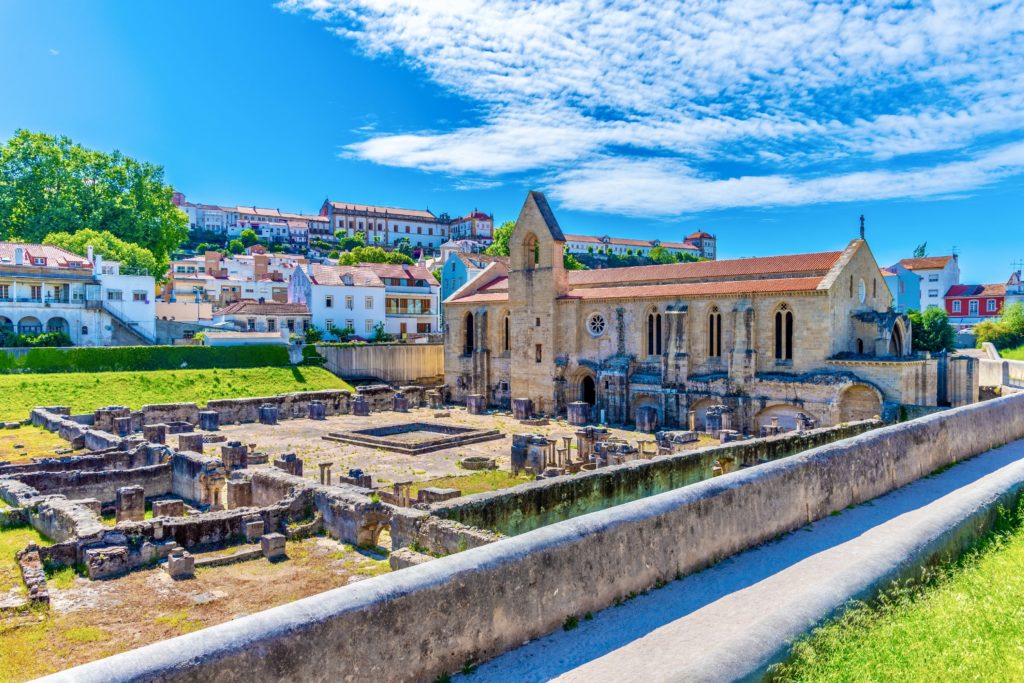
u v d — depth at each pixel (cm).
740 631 952
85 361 7119
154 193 11219
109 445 3997
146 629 1686
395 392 7638
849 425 3347
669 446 4434
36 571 1922
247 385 7350
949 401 5559
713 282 6297
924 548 1290
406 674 892
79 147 10362
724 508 1427
